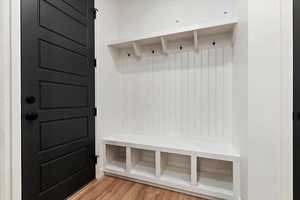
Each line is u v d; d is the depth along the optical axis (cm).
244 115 132
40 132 131
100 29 203
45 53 135
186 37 197
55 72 144
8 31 107
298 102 108
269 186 115
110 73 221
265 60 114
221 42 184
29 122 122
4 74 105
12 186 109
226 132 183
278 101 112
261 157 117
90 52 188
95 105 196
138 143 185
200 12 196
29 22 122
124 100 237
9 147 108
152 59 220
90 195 163
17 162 112
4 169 106
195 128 197
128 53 234
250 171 119
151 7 223
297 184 110
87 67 183
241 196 142
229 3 183
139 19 230
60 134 150
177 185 167
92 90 191
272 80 113
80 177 173
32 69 124
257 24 115
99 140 200
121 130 237
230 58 180
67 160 157
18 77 112
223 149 163
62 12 152
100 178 198
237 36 155
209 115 190
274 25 112
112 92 225
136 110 229
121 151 237
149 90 222
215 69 187
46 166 136
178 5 208
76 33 168
